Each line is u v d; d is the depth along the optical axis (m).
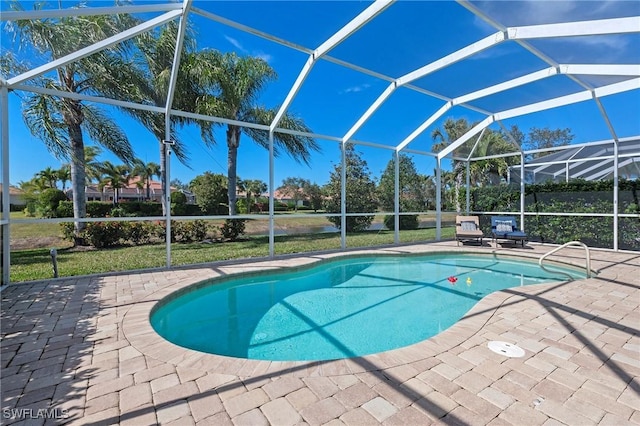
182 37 4.78
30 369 2.46
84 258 7.87
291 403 2.03
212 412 1.94
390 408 1.97
